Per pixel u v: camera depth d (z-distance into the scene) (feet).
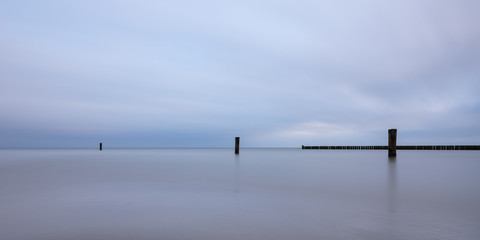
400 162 58.80
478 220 13.89
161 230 12.46
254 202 18.22
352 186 25.11
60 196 20.26
